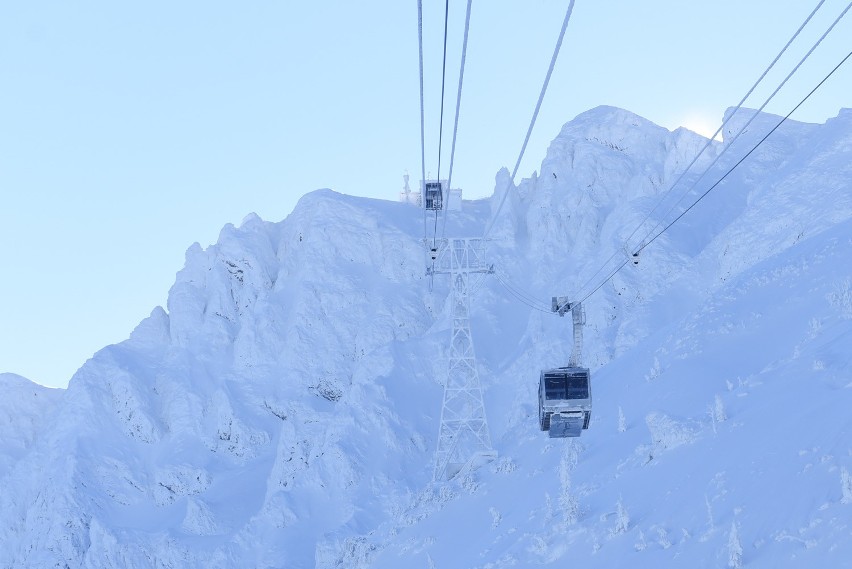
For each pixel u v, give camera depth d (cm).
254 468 19912
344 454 17012
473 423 17412
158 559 17438
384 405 17825
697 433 8188
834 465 5550
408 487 15962
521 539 8538
